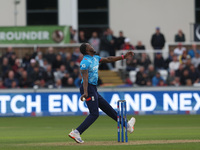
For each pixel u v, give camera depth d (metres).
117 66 92.50
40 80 86.38
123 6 111.69
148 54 93.69
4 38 93.69
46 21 112.75
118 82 91.44
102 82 91.12
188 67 89.12
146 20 111.25
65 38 94.75
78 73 87.12
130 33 111.62
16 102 79.81
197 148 35.44
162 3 111.06
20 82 86.44
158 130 57.94
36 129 61.28
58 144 39.78
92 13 113.88
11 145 39.94
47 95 80.12
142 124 67.19
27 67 87.12
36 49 92.69
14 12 110.44
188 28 111.62
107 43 93.81
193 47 93.62
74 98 80.44
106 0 112.38
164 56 91.44
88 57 38.97
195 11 111.69
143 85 87.25
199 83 88.19
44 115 80.12
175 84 88.31
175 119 74.12
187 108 81.81
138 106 81.25
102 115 83.81
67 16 110.06
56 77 87.25
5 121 73.38
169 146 36.75
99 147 36.38
